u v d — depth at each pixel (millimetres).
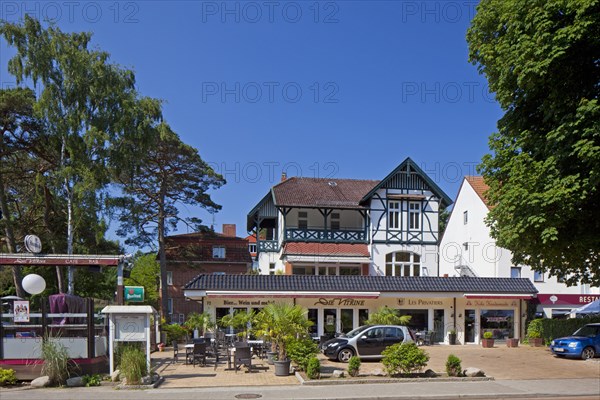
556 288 35000
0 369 15391
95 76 30578
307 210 40594
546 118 18156
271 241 41656
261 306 28281
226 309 28203
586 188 16641
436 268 39469
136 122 31516
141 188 37969
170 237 46969
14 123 30172
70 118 29062
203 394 14086
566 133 17000
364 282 29375
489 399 13969
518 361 22219
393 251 39281
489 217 20828
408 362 16359
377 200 39688
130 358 15500
